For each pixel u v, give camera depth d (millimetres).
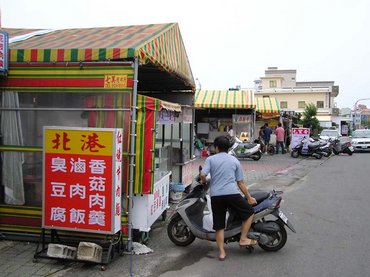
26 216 6012
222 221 5434
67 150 5203
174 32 7449
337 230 6898
